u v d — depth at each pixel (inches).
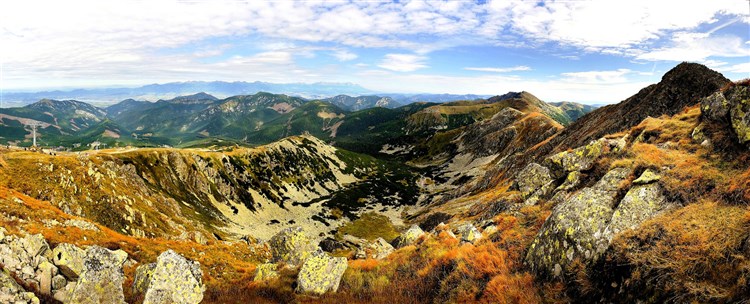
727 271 369.7
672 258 418.9
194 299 676.7
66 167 2150.6
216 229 3152.1
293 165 6471.5
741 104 679.1
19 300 540.1
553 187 1044.5
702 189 539.5
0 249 642.8
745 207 449.4
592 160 970.7
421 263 829.2
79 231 1244.5
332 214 4921.3
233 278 1194.0
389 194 6309.1
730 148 637.9
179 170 4045.3
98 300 590.9
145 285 799.7
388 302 688.4
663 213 522.6
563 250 553.0
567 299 500.4
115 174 2647.6
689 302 365.7
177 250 1498.5
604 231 524.7
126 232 2017.7
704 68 2942.9
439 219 2982.3
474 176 6683.1
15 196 1312.7
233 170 4992.6
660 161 661.9
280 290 842.8
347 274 877.8
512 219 863.1
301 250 1090.7
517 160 4114.2
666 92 3031.5
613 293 452.4
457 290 621.0
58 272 679.1
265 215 4490.7
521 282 567.2
